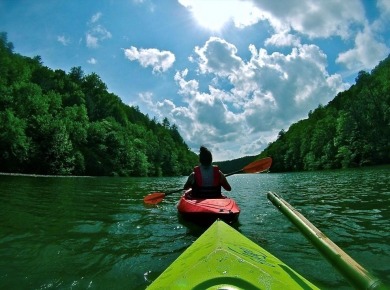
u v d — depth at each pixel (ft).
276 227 15.84
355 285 3.96
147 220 17.80
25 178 71.77
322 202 24.26
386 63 220.02
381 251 11.48
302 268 10.00
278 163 305.53
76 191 37.63
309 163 213.87
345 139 175.63
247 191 39.75
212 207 16.05
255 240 13.37
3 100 131.34
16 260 10.76
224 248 6.42
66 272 9.66
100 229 15.40
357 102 171.32
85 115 178.70
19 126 108.88
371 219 17.01
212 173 18.69
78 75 270.87
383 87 171.83
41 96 151.12
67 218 18.15
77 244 12.72
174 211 21.13
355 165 162.40
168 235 14.33
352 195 28.09
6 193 32.32
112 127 212.02
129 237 13.93
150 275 9.44
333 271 9.71
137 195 32.99
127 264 10.39
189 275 5.31
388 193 28.30
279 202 8.19
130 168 182.70
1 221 17.10
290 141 302.25
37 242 12.92
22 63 221.66
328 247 4.86
